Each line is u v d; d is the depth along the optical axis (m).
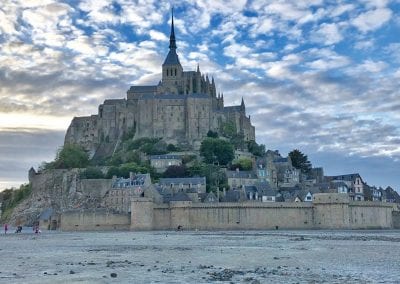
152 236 125.38
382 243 93.25
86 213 171.75
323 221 164.62
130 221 168.50
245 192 195.62
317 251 75.75
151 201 167.25
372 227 170.12
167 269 53.59
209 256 68.69
